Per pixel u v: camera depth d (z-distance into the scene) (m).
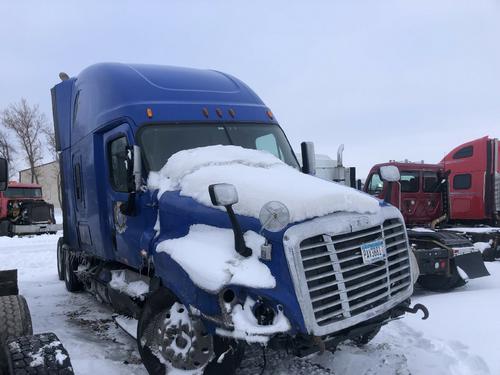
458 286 7.80
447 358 4.60
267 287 3.37
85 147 6.56
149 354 4.10
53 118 8.32
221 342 3.77
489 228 10.52
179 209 4.26
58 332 5.98
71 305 7.59
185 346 3.91
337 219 3.60
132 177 4.84
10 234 21.88
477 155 12.23
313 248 3.47
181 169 4.60
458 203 12.61
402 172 10.61
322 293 3.46
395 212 4.15
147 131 5.10
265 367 4.34
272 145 5.75
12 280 4.77
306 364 4.48
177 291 3.85
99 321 6.55
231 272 3.45
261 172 4.34
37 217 22.47
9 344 3.39
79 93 6.93
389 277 3.93
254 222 3.64
